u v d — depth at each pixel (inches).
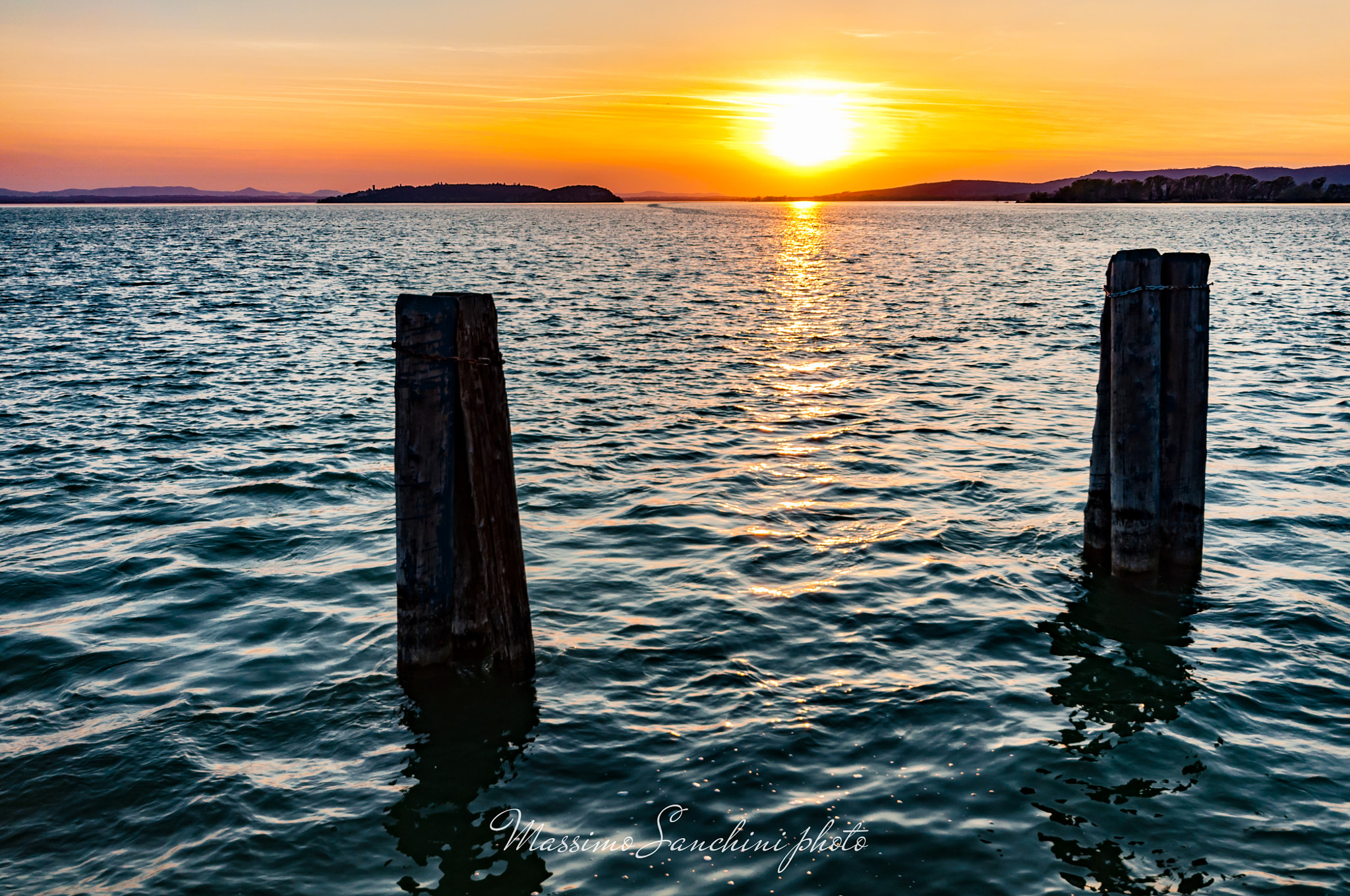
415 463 309.6
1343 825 251.0
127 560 435.8
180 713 305.7
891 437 671.8
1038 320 1316.4
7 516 498.3
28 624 369.4
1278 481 557.3
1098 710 310.5
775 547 457.1
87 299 1583.4
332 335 1195.3
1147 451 394.0
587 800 263.9
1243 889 227.6
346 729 298.0
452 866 237.1
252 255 2967.5
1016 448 640.4
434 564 319.3
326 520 494.6
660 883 230.8
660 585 412.2
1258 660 344.2
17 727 296.5
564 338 1155.3
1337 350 1011.3
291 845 244.1
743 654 349.7
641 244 3718.0
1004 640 360.8
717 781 271.4
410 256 2920.8
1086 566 432.8
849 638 362.6
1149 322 382.9
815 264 2541.8
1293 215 7436.0
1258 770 276.8
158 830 249.0
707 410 764.0
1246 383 845.2
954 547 457.4
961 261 2608.3
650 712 309.9
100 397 800.3
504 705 312.8
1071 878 231.6
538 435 677.3
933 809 258.5
